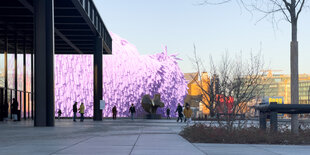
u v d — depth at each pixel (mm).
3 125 24109
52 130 18172
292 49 13547
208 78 15297
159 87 96438
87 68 94500
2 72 33219
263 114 14164
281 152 9266
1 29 34344
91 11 33156
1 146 10234
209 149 9828
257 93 15250
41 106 21672
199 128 14109
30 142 11516
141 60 97250
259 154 8812
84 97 92938
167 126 23688
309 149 10031
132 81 93750
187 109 31422
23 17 31625
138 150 9383
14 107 35125
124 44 99875
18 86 37250
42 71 21656
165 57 101250
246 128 14516
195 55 15719
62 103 91812
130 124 27031
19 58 37969
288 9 13680
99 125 24812
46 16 21828
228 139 12141
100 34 38344
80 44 42188
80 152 8852
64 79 92750
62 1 27672
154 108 52594
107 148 9805
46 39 21750
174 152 9039
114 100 91625
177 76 99562
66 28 35188
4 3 27359
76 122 31656
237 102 14195
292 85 13391
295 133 12977
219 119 14484
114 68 93188
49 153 8633
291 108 12984
